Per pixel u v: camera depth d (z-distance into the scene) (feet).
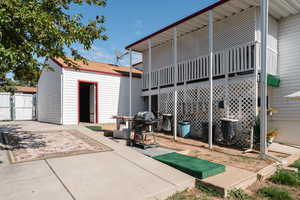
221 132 21.89
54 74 34.76
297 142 21.17
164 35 30.40
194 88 26.48
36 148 15.57
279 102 22.84
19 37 11.36
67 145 16.85
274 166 13.39
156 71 33.88
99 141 18.72
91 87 36.27
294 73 21.79
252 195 9.69
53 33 11.62
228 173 11.53
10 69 12.91
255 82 19.21
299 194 9.81
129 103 37.27
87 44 13.92
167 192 9.18
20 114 44.70
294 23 22.08
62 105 31.78
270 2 19.81
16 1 10.09
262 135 15.46
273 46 22.61
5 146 16.01
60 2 14.17
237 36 23.94
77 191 8.62
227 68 22.18
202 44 28.50
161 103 32.30
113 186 9.31
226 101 22.04
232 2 20.93
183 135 25.36
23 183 9.23
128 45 35.99
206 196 9.39
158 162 13.08
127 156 14.14
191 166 11.68
